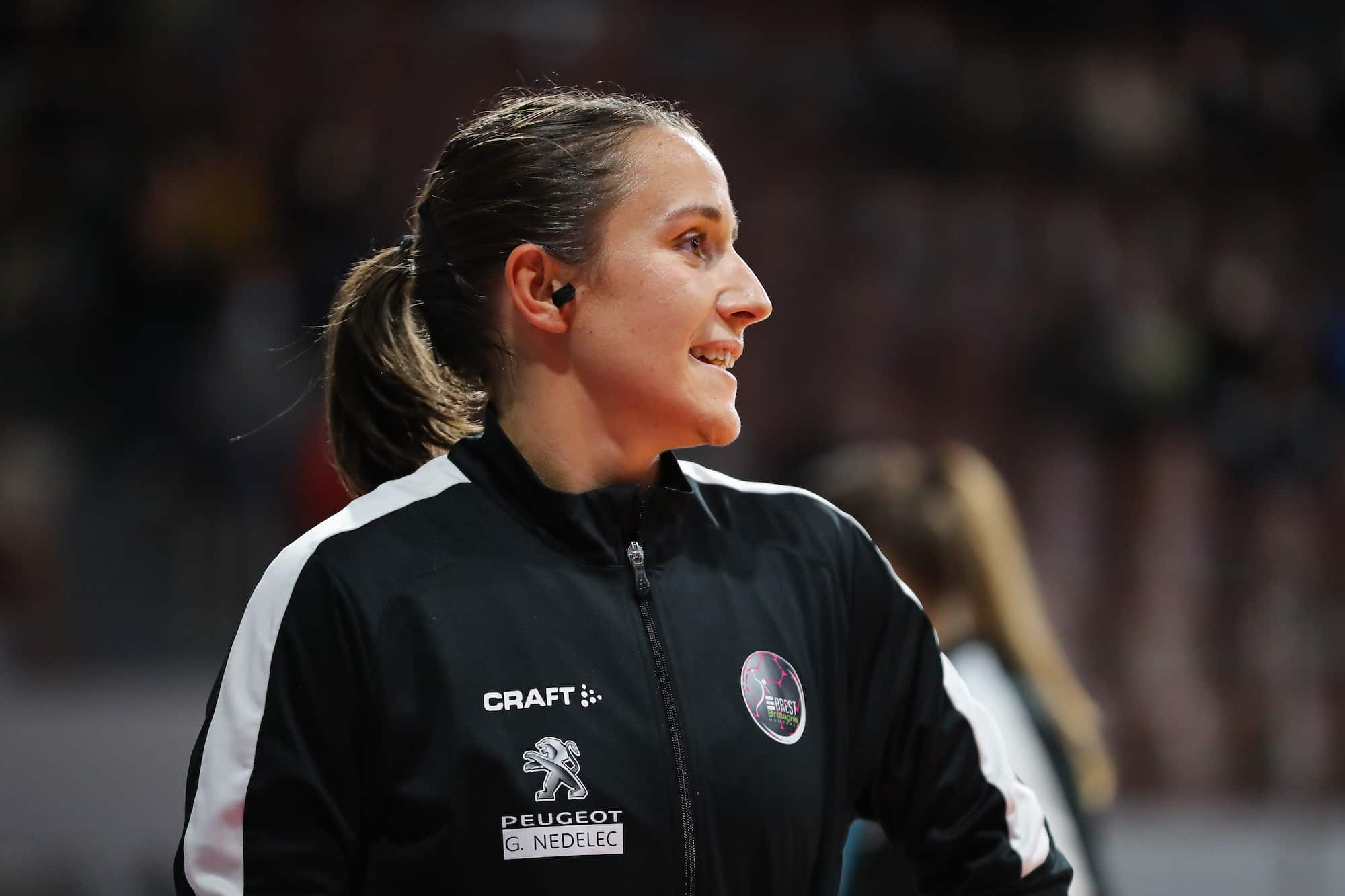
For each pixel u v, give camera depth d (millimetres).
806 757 4254
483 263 4500
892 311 29250
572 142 4430
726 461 25312
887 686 4613
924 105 31547
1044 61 34062
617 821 3949
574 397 4426
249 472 23312
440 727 3969
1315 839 18000
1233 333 29234
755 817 4094
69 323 24281
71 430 23844
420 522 4281
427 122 28859
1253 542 26641
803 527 4711
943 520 7449
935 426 27703
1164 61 35094
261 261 24969
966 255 30469
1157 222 32625
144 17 28516
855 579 4688
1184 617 24938
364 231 26484
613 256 4312
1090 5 34719
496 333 4520
